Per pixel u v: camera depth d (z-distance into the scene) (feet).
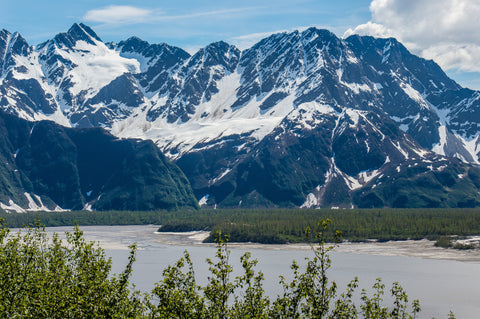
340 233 213.05
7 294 216.95
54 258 244.42
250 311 206.80
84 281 214.28
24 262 240.12
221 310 204.74
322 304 211.20
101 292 210.38
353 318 218.38
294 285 216.33
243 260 215.10
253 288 212.64
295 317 210.18
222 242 217.15
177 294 205.87
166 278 210.18
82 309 203.00
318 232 217.77
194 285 211.41
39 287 216.95
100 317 200.54
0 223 254.88
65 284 221.66
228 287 209.05
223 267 214.07
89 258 230.07
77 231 245.86
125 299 217.77
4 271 224.94
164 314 201.67
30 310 203.82
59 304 202.08
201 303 205.46
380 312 233.96
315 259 216.95
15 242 246.27
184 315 203.00
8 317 200.95
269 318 209.46
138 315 216.33
